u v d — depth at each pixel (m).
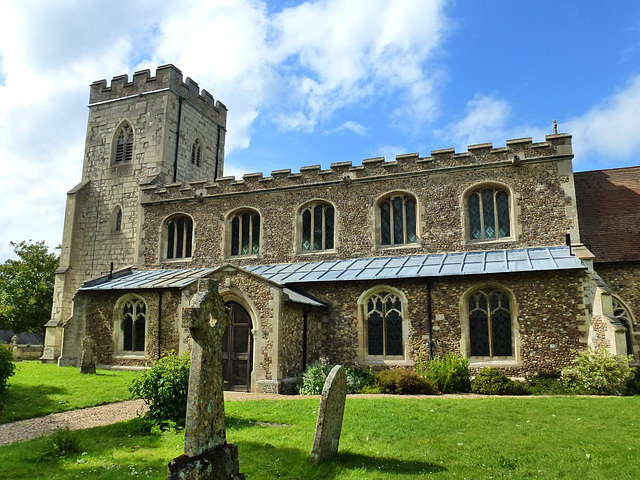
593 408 12.00
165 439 10.02
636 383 15.34
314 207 23.25
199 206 25.27
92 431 10.69
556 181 19.59
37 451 8.95
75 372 20.38
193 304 6.95
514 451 8.78
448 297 18.33
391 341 19.03
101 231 29.50
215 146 34.06
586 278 16.94
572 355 16.61
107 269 28.81
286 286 20.45
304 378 16.89
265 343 16.80
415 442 9.42
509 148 20.34
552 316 17.05
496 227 20.22
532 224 19.59
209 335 7.06
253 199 24.17
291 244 23.08
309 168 23.33
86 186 30.27
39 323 45.19
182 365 11.52
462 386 16.31
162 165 28.94
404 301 18.81
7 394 14.54
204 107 33.16
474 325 18.11
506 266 17.84
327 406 8.47
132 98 30.52
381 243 21.97
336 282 19.84
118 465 8.20
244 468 7.94
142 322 22.33
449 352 17.98
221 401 7.08
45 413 12.58
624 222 20.86
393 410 12.06
